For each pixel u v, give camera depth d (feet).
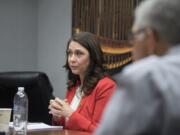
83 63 12.79
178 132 4.41
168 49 4.80
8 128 11.36
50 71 22.75
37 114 13.34
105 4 19.31
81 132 11.76
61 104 12.33
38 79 13.19
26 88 13.23
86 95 12.81
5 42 22.99
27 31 23.43
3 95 13.46
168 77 4.53
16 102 12.06
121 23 18.42
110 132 4.57
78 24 20.62
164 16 4.69
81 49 12.76
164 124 4.42
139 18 4.91
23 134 11.41
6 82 13.32
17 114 11.93
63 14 21.74
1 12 22.89
